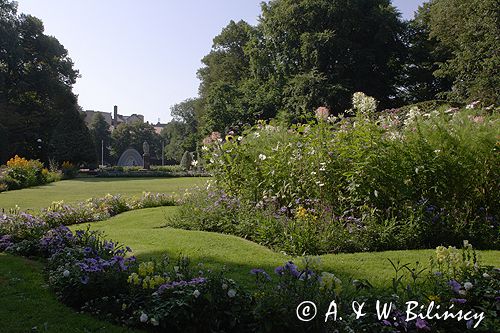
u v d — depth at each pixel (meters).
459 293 2.82
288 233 5.38
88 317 3.29
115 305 3.31
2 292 3.87
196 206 7.56
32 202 12.62
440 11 26.45
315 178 6.04
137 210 9.84
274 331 2.66
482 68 23.09
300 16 31.20
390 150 5.66
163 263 3.77
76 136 35.22
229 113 34.22
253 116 33.12
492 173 5.43
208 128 35.69
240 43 41.59
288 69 32.53
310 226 5.38
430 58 32.66
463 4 24.12
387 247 5.11
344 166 5.92
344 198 5.75
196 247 5.52
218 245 5.59
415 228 5.17
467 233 5.20
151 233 6.64
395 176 5.52
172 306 2.91
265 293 2.88
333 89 29.33
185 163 39.59
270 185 6.61
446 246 5.09
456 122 5.98
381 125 6.27
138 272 3.51
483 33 23.09
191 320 2.88
